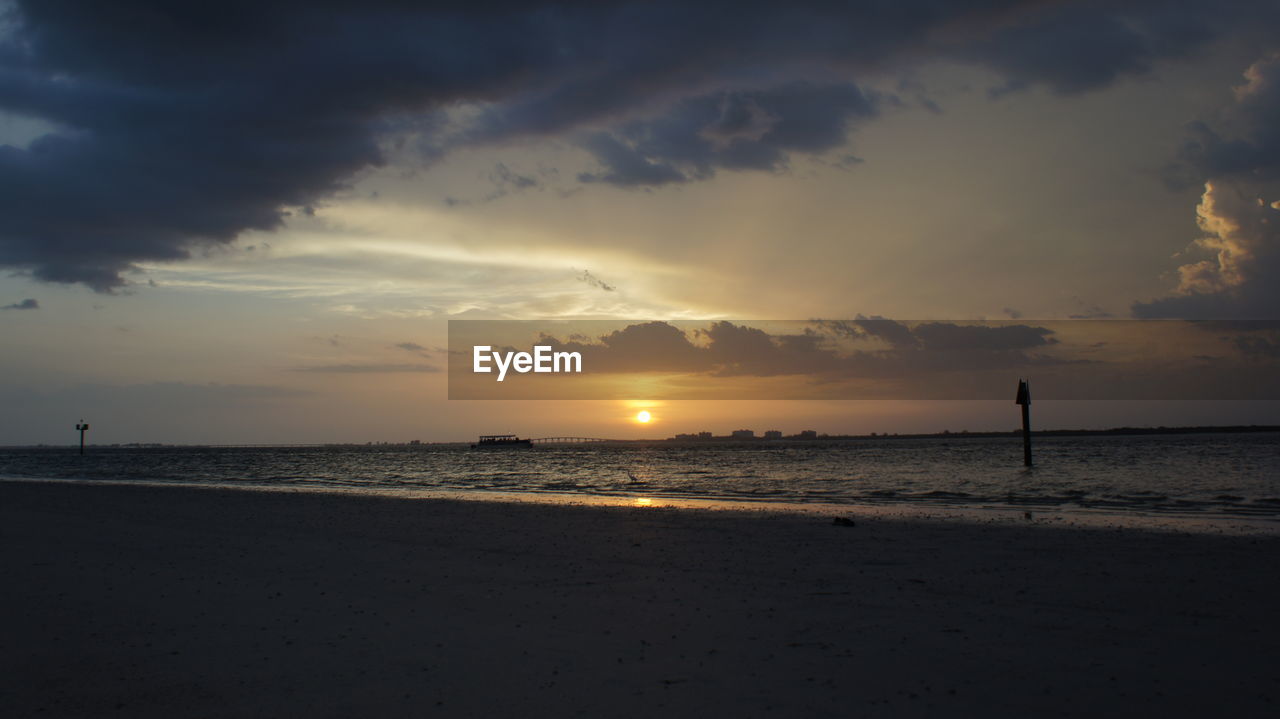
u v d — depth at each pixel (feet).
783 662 26.45
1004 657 26.86
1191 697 22.44
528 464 316.40
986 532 61.57
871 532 62.23
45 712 21.80
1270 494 109.09
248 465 324.19
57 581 41.73
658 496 116.57
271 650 28.19
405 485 158.10
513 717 21.24
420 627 31.63
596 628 31.42
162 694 23.34
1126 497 106.01
